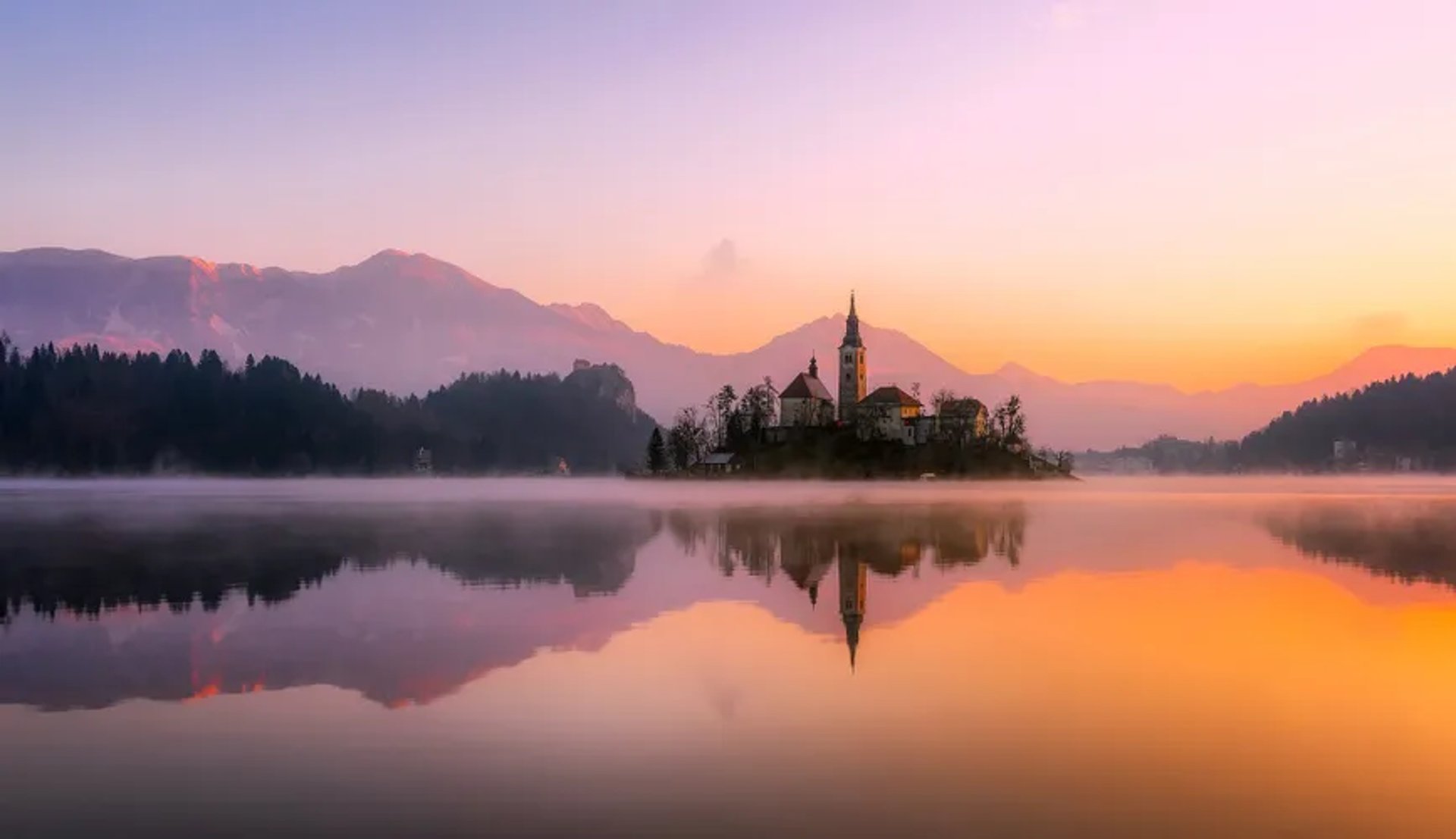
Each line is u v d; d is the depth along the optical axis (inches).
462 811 811.4
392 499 6988.2
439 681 1235.9
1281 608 1811.0
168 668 1309.1
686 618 1702.8
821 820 789.9
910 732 1019.3
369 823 786.8
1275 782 874.1
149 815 804.6
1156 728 1031.0
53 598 1945.1
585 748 970.1
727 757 943.0
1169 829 772.0
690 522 4234.7
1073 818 794.2
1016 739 995.9
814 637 1524.4
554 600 1919.3
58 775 897.5
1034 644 1461.6
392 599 1929.1
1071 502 6515.8
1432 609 1792.6
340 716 1083.9
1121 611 1776.6
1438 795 844.0
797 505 5812.0
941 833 764.6
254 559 2669.8
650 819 794.2
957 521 4315.9
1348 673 1279.5
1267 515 5113.2
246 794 850.1
